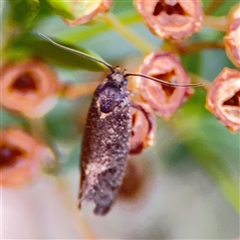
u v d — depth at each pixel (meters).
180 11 0.09
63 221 0.10
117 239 0.10
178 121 0.10
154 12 0.09
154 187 0.10
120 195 0.10
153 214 0.10
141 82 0.09
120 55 0.10
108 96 0.09
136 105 0.09
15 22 0.09
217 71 0.09
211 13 0.09
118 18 0.09
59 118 0.10
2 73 0.09
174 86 0.09
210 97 0.09
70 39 0.09
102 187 0.09
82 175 0.09
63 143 0.10
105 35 0.10
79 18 0.09
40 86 0.09
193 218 0.10
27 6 0.09
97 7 0.09
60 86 0.09
